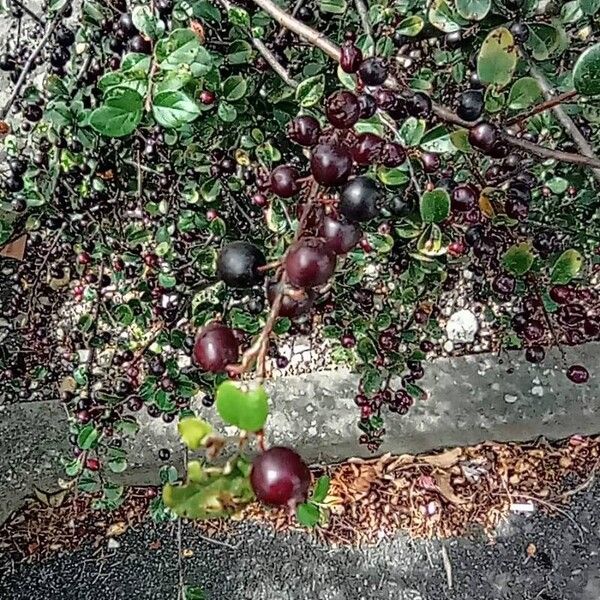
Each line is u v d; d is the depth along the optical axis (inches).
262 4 6.1
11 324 12.5
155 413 10.6
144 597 13.0
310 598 12.9
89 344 10.8
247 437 4.4
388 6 7.6
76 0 10.6
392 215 7.1
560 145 8.6
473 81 6.6
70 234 10.3
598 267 11.0
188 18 7.4
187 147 8.9
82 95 8.6
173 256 9.8
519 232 8.8
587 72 5.3
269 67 8.2
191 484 4.3
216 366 4.6
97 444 10.6
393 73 6.3
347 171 5.0
